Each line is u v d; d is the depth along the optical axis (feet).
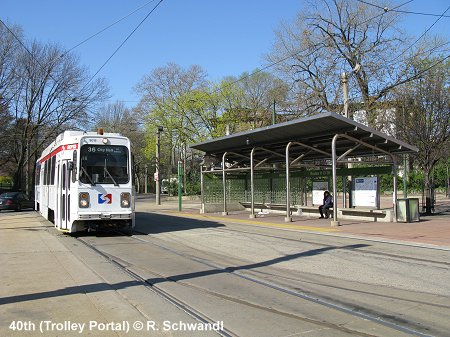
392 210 66.64
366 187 69.82
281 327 19.67
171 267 34.40
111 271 32.65
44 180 77.87
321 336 18.44
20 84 147.13
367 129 59.88
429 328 19.25
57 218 57.67
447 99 75.97
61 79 151.23
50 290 26.08
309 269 32.99
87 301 23.67
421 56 88.12
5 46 137.80
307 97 124.26
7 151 178.81
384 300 23.97
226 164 101.30
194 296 25.38
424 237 48.49
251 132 69.82
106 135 53.16
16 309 22.00
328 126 61.77
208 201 95.81
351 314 21.48
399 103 83.35
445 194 153.58
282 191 88.07
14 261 36.17
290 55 127.85
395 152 67.10
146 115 165.48
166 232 58.65
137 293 25.96
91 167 51.88
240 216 83.71
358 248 42.68
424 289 26.40
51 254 40.14
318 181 78.23
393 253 39.45
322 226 62.28
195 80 163.32
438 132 76.89
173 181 184.96
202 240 50.42
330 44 121.90
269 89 169.99
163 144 170.40
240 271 32.58
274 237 52.21
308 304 23.43
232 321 20.58
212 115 162.91
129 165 53.52
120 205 52.42
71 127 153.69
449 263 34.45
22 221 77.56
